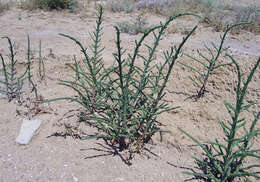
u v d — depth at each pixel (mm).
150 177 2109
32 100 2973
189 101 3170
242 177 2145
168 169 2203
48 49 4699
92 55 4395
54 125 2600
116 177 2088
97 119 2309
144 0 8914
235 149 2438
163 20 7535
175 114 2906
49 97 3041
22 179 2020
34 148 2320
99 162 2209
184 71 3625
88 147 2365
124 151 2334
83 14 7773
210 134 2639
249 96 3154
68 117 2713
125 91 2154
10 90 3184
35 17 7172
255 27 6723
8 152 2258
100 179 2059
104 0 9828
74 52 4555
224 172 1987
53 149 2316
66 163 2178
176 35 6129
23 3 8109
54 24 6645
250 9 7695
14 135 2465
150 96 2561
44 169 2109
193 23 7246
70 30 6203
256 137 2602
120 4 8664
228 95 3236
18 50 4527
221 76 3455
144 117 2299
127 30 6234
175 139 2512
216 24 6930
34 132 2480
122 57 4320
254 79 3324
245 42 5848
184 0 9242
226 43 5695
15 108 2846
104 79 3117
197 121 2826
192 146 2455
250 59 3891
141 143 2389
